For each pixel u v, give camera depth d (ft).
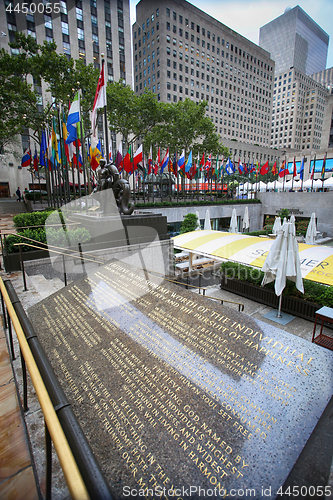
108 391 7.01
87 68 68.69
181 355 7.43
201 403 6.28
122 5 155.02
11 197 120.47
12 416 8.97
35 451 7.83
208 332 7.88
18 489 6.67
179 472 5.21
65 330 9.50
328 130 238.07
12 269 24.20
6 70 66.13
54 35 130.31
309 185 100.78
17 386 10.25
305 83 363.97
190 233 49.08
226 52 241.96
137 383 7.06
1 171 119.34
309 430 5.57
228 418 5.91
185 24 207.51
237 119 261.24
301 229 89.20
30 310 11.34
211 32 227.61
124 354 7.91
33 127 79.46
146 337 8.20
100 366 7.76
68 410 5.30
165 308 8.96
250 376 6.61
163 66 198.90
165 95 202.49
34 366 5.94
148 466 5.37
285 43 470.80
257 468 5.10
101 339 8.63
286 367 6.68
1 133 73.31
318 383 6.30
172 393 6.60
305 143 370.73
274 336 7.38
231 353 7.23
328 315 22.63
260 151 237.45
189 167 83.82
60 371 7.95
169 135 102.17
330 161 150.10
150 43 208.74
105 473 5.33
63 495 6.63
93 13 143.23
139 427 6.05
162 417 6.17
